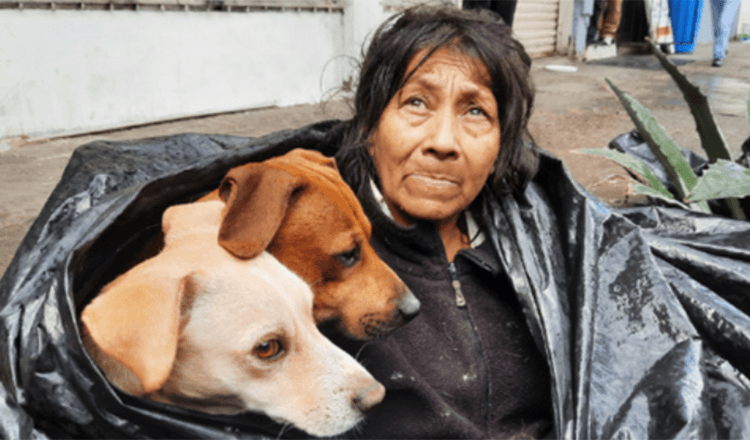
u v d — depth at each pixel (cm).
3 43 373
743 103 566
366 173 125
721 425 119
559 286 131
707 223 180
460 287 125
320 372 89
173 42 462
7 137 384
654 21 1007
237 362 85
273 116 505
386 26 125
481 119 114
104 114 430
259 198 91
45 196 301
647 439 105
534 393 124
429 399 111
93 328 77
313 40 565
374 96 118
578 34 966
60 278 90
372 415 108
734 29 1277
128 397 86
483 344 122
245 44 512
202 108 492
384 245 125
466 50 111
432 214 116
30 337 92
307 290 93
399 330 118
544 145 421
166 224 93
